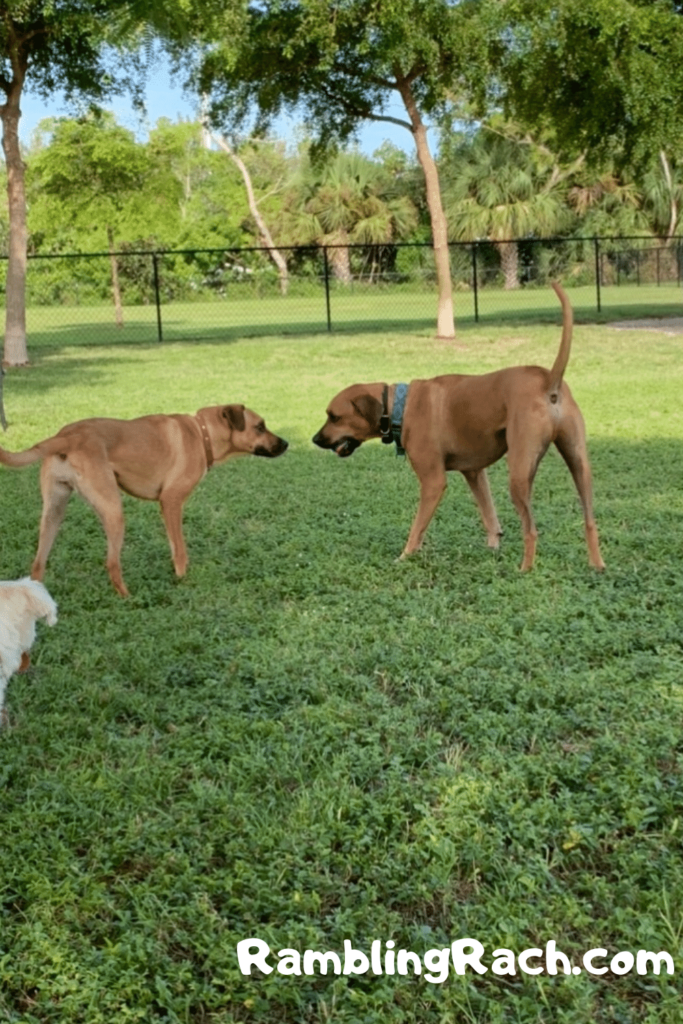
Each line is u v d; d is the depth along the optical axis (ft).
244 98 77.15
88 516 29.07
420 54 68.90
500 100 75.92
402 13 64.44
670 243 167.22
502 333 79.51
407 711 15.33
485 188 169.58
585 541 24.29
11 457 20.77
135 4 25.53
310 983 9.98
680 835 11.96
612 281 169.68
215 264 166.30
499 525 24.04
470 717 15.07
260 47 71.87
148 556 24.94
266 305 140.87
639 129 70.95
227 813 12.61
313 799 12.91
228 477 33.88
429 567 22.84
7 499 31.32
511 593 20.70
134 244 147.54
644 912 10.69
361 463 35.88
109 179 99.91
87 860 11.94
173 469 22.59
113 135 97.71
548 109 74.84
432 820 12.20
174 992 9.91
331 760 14.10
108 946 10.38
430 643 18.04
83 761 14.32
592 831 11.98
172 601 21.26
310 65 75.00
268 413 45.47
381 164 181.06
